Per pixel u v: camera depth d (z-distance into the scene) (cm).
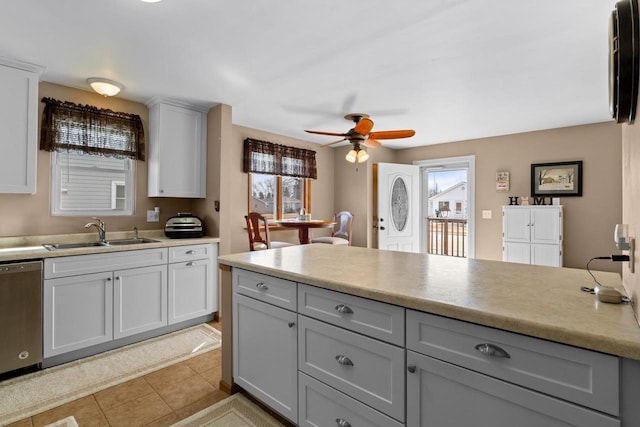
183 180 340
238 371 198
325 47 226
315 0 175
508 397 99
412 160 584
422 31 205
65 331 240
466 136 494
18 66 245
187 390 209
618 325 90
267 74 270
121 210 330
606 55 237
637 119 93
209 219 350
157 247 287
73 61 246
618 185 398
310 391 156
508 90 306
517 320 96
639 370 81
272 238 496
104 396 203
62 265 239
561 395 91
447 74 271
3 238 264
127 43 220
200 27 201
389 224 544
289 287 165
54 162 290
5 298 216
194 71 264
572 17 190
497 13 187
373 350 131
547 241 411
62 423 178
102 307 257
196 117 351
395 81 286
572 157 428
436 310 111
